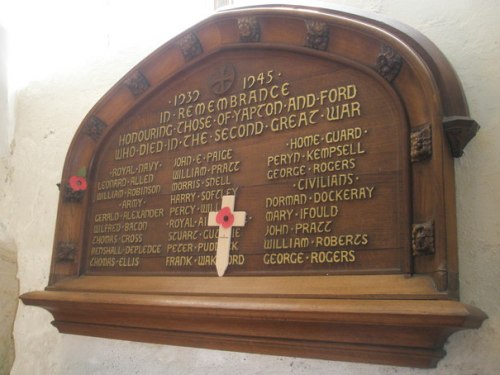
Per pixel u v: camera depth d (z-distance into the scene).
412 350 1.08
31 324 1.82
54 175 1.93
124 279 1.56
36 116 2.05
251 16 1.43
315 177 1.30
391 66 1.20
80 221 1.73
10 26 2.19
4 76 2.14
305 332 1.20
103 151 1.75
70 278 1.69
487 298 1.10
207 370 1.40
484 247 1.12
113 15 2.00
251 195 1.39
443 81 1.13
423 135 1.13
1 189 2.09
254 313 1.21
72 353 1.67
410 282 1.10
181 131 1.58
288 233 1.31
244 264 1.36
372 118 1.24
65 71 2.02
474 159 1.17
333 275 1.21
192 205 1.50
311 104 1.34
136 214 1.61
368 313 1.06
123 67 1.86
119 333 1.56
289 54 1.41
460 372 1.09
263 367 1.31
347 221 1.23
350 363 1.20
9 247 1.97
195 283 1.40
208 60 1.56
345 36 1.29
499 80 1.17
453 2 1.27
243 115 1.46
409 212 1.14
